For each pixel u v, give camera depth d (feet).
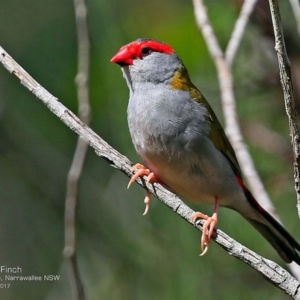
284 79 21.25
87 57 29.01
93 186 33.17
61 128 33.58
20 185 33.40
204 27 29.35
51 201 33.42
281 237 29.25
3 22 34.40
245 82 34.40
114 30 34.63
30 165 33.45
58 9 34.65
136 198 33.17
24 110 33.58
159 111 28.45
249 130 33.81
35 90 26.07
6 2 34.60
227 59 28.73
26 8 34.63
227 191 29.22
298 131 21.53
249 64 34.50
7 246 33.14
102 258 32.76
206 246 26.37
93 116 33.73
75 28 34.50
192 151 28.32
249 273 32.30
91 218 32.91
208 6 36.22
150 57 29.60
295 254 29.32
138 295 32.22
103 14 34.58
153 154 28.63
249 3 29.73
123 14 35.70
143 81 29.48
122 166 26.30
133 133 29.17
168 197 25.79
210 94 34.86
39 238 33.32
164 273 32.30
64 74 34.09
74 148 33.60
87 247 32.81
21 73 26.17
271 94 34.27
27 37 34.40
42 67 34.09
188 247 32.42
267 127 33.99
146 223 32.91
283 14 34.88
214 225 26.11
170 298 32.04
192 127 28.30
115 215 33.04
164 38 35.99
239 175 30.45
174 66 29.66
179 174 28.71
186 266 32.32
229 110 28.04
